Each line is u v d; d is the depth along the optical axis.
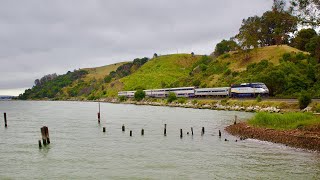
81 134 49.84
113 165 29.41
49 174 26.88
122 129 52.84
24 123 68.94
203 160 30.86
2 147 39.12
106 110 115.44
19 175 26.77
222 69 167.00
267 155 32.22
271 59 149.38
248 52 166.12
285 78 98.38
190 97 139.38
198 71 188.50
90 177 25.78
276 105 77.81
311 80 95.19
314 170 26.59
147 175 26.09
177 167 28.41
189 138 44.19
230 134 46.50
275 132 40.09
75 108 138.00
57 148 38.03
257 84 100.50
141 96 175.88
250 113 79.06
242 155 32.56
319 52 50.72
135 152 35.12
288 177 24.83
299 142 35.38
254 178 24.86
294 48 155.25
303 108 66.44
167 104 136.62
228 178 24.98
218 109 97.94
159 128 56.38
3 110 129.38
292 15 37.34
